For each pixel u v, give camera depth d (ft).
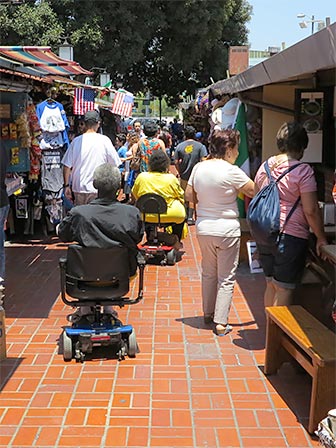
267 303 15.90
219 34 89.81
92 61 77.92
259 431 12.10
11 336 17.33
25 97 26.40
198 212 17.35
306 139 14.84
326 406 11.78
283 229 14.43
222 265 17.22
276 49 32.04
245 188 16.61
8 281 23.29
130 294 21.71
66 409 12.94
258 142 26.48
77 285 15.11
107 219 14.78
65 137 29.27
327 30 10.55
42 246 29.55
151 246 26.32
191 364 15.34
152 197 25.09
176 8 84.02
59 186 29.50
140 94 120.78
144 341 16.93
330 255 13.00
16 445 11.53
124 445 11.54
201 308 20.02
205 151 33.22
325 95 20.21
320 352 11.79
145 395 13.60
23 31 71.82
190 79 100.99
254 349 16.35
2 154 18.48
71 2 74.49
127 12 78.02
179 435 11.92
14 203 30.76
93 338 15.31
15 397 13.47
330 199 18.86
